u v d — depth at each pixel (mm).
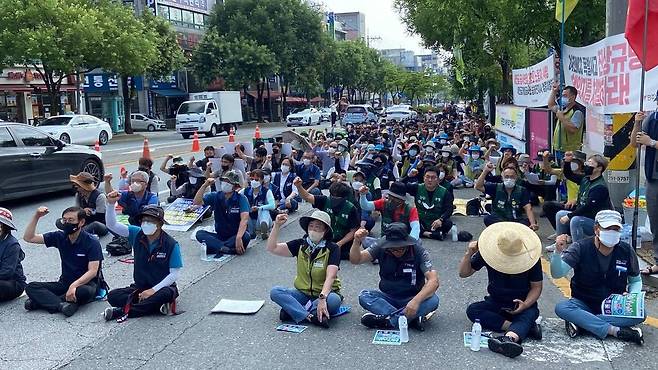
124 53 32969
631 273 5391
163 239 6141
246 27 50906
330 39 62656
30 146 12727
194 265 8016
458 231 9227
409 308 5477
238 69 49219
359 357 5078
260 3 52062
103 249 8789
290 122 49219
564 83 10547
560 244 5535
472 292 6777
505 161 9516
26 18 29109
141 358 5148
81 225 6414
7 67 32719
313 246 5941
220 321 5988
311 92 58812
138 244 6164
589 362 4887
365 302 5730
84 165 14055
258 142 15438
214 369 4906
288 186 11609
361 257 5906
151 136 38094
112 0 36531
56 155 13172
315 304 5867
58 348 5383
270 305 6453
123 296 6148
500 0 14633
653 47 6703
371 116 38250
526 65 23344
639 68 7680
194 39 55562
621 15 8125
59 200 13344
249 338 5543
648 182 6719
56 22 29828
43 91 37750
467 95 30625
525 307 5312
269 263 8086
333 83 71438
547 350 5133
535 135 12477
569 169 8008
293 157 13031
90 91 44500
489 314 5453
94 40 30703
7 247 6652
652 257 7219
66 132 27078
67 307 6160
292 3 53406
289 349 5281
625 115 8117
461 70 24562
